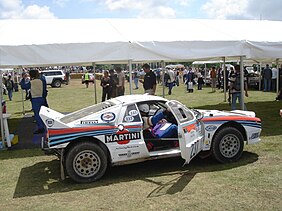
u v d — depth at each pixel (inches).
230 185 210.5
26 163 289.6
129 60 349.4
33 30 365.7
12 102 920.3
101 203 193.3
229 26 440.8
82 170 227.0
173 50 350.0
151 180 229.3
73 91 1237.7
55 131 222.4
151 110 257.9
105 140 228.2
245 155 277.3
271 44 374.9
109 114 233.1
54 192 215.2
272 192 196.1
